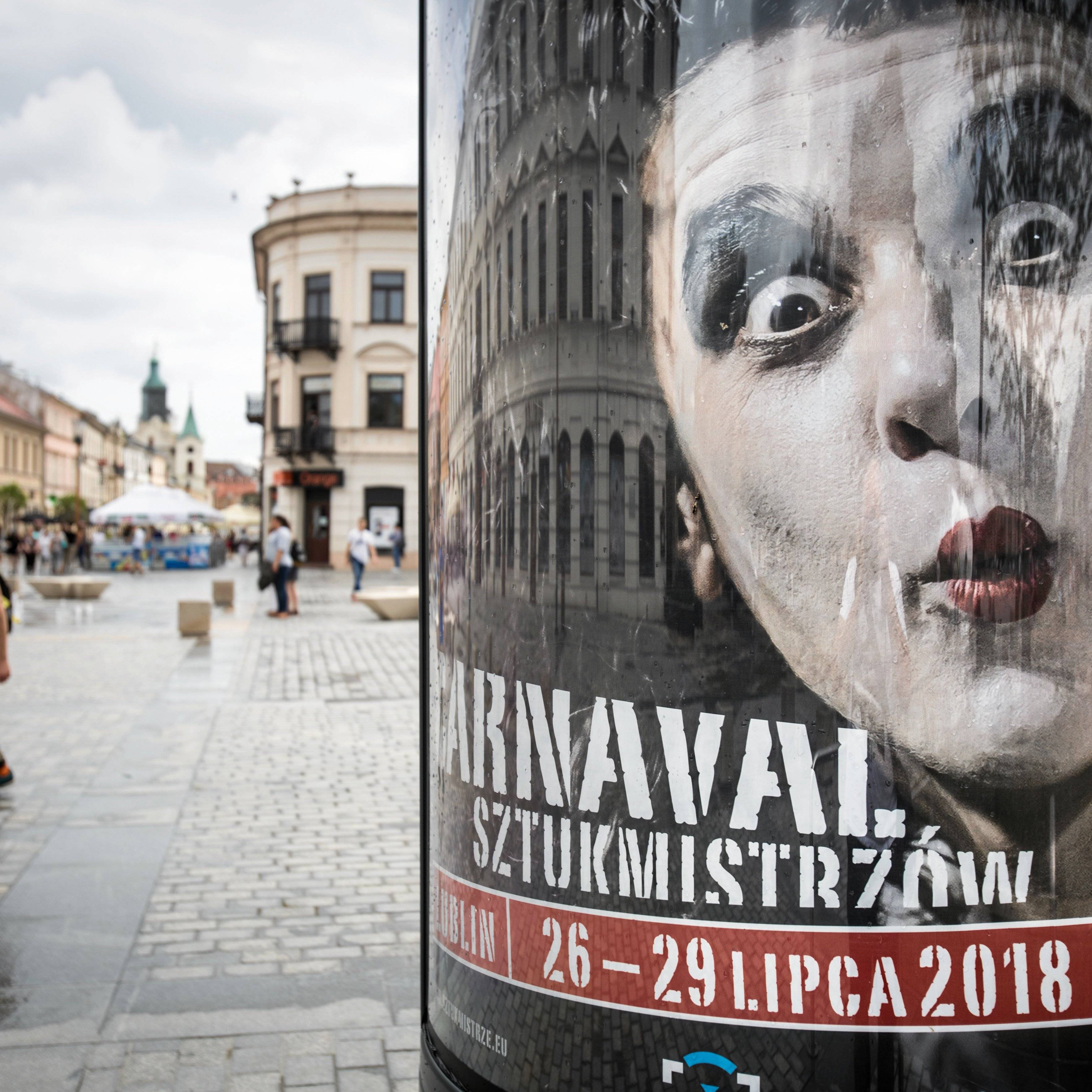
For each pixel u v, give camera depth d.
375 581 35.22
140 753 7.34
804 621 1.47
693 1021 1.53
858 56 1.43
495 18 1.72
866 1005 1.46
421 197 2.12
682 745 1.52
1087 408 1.45
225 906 4.40
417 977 3.71
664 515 1.53
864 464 1.45
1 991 3.57
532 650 1.65
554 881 1.63
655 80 1.52
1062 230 1.44
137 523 51.12
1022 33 1.43
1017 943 1.46
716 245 1.48
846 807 1.46
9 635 15.76
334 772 6.83
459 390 1.84
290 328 44.53
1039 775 1.46
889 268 1.43
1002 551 1.45
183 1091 2.91
